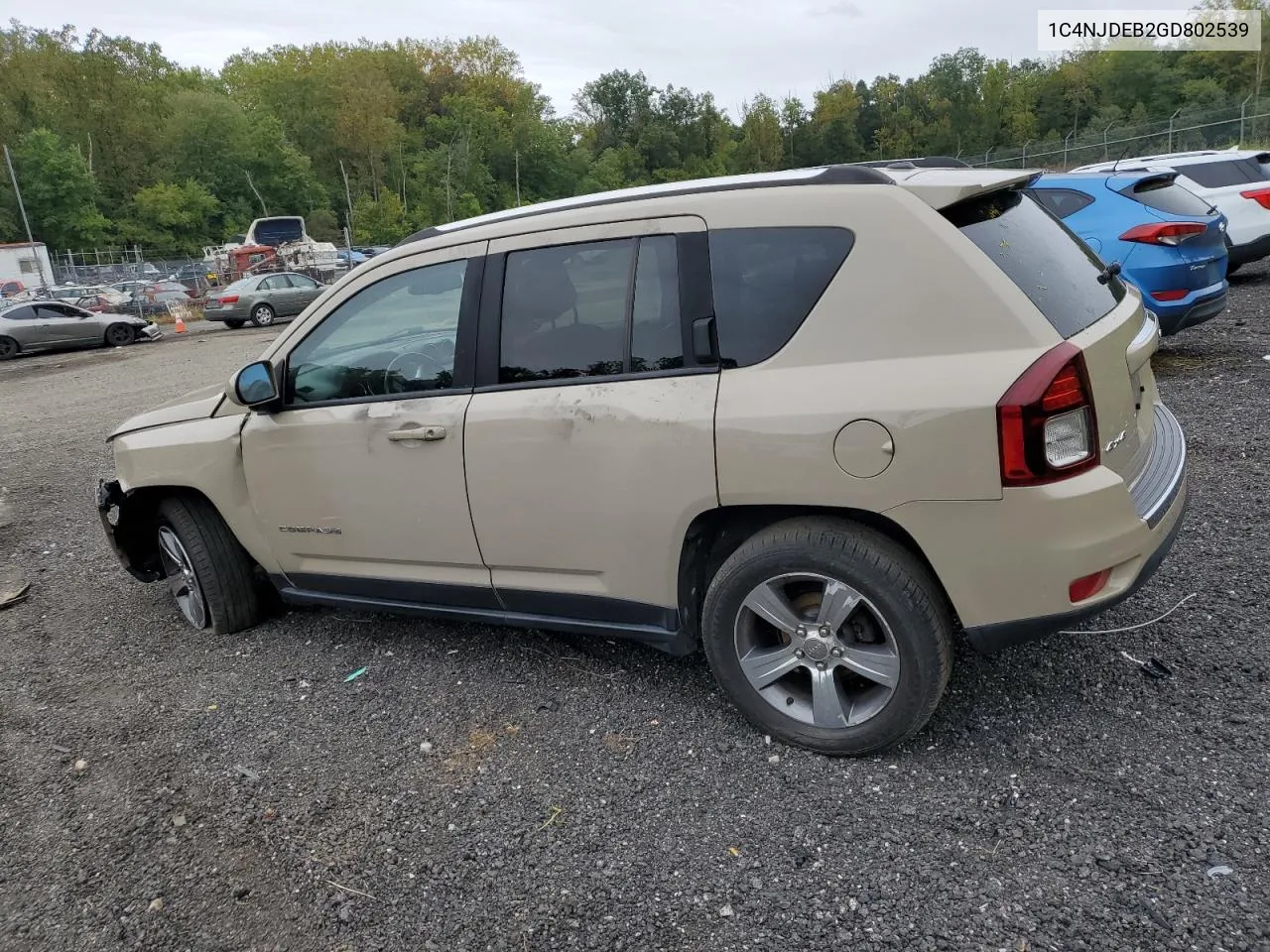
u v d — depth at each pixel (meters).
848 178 2.78
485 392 3.29
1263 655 3.24
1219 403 6.46
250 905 2.55
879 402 2.57
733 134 118.94
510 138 99.69
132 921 2.54
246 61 112.12
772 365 2.77
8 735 3.65
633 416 2.94
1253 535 4.23
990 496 2.50
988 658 3.44
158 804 3.07
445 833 2.78
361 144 89.00
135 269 49.94
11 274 46.22
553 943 2.31
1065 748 2.86
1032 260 2.76
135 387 15.01
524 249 3.23
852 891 2.38
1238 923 2.14
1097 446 2.55
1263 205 11.55
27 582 5.54
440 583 3.60
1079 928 2.18
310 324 3.75
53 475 8.59
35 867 2.82
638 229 3.01
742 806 2.76
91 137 78.62
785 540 2.81
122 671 4.15
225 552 4.28
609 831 2.71
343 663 3.97
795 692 3.06
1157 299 7.02
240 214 83.00
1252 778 2.62
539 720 3.35
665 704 3.38
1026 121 89.06
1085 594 2.56
